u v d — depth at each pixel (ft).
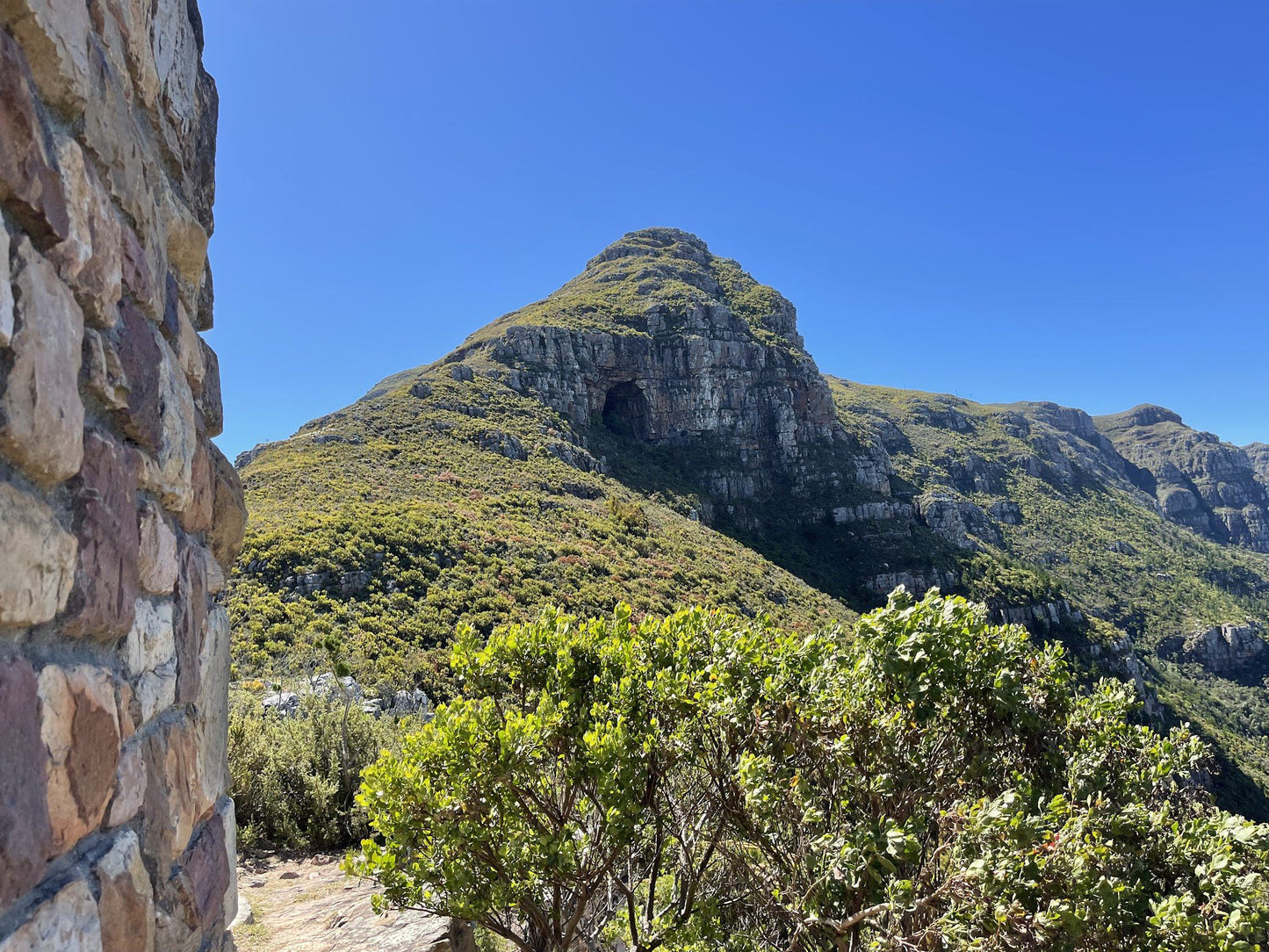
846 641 17.87
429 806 14.01
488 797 14.34
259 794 24.85
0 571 3.07
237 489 7.47
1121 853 13.25
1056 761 16.03
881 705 14.99
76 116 4.03
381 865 14.12
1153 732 17.07
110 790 4.09
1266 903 11.61
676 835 15.83
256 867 21.72
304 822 24.93
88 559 3.92
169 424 5.41
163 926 4.83
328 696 38.42
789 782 13.89
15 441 3.22
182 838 5.30
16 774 3.15
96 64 4.26
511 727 14.19
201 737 5.98
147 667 4.82
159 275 5.41
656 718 15.64
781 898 13.83
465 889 13.94
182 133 6.31
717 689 15.10
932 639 14.48
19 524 3.24
